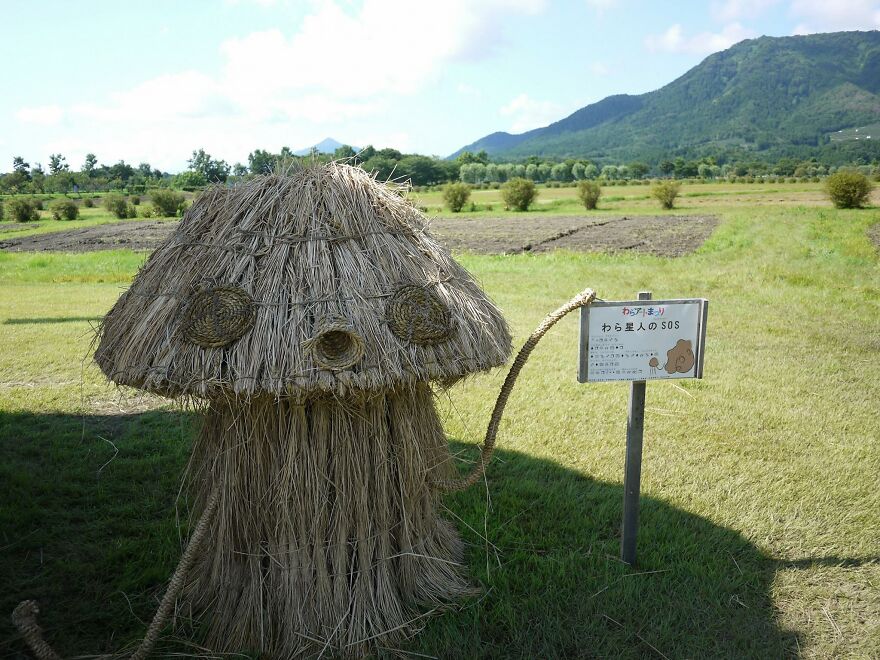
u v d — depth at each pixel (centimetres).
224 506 275
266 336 236
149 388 239
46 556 345
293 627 273
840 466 459
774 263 1433
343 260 256
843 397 606
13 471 439
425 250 284
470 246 2083
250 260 254
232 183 296
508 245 2095
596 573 333
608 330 309
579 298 301
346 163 304
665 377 317
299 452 263
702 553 352
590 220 3284
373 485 279
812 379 658
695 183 8850
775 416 556
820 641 288
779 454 480
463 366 258
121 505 405
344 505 272
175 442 501
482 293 305
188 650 278
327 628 276
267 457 266
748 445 497
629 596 312
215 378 231
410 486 292
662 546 357
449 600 310
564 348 782
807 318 926
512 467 464
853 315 938
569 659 276
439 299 261
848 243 1767
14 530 368
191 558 255
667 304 310
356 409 266
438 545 332
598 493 423
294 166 297
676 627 295
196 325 234
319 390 236
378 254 264
